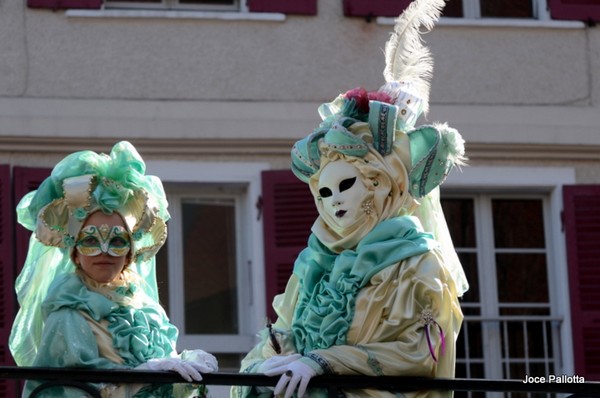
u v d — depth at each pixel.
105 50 17.31
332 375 10.20
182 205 17.25
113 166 10.73
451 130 10.84
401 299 10.35
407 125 10.88
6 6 17.28
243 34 17.50
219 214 17.28
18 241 16.72
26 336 10.82
